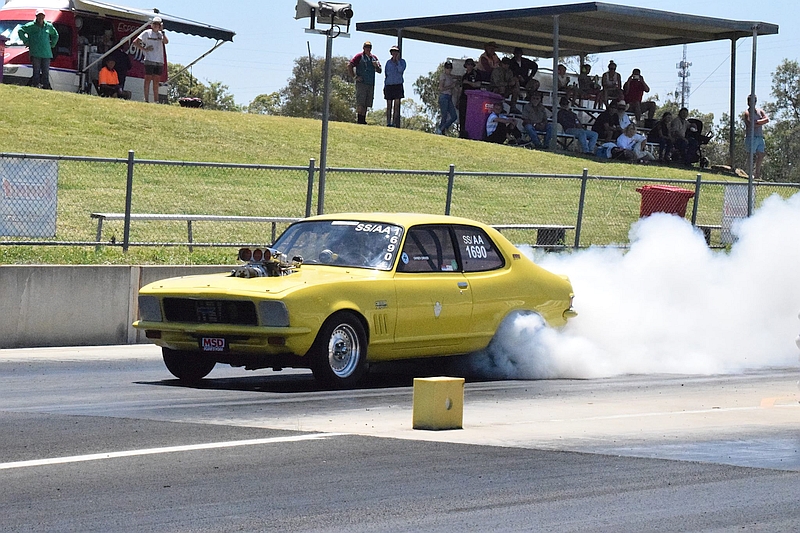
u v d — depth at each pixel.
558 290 21.56
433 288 19.27
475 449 13.45
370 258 19.16
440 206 43.06
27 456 12.59
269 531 9.77
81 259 27.00
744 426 15.56
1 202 26.73
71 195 37.25
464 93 62.72
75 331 24.78
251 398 17.22
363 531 9.83
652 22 62.12
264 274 18.64
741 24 63.19
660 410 17.00
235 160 47.28
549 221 42.84
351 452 13.10
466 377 20.66
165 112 53.84
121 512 10.29
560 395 18.50
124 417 15.22
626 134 61.56
